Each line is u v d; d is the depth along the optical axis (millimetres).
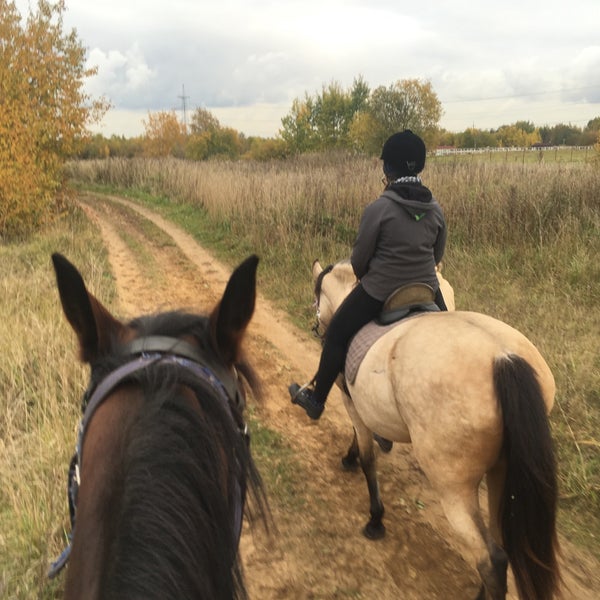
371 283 3314
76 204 19703
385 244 3250
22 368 5488
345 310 3416
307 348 7551
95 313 1673
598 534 3756
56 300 7895
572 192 9969
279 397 6059
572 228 9070
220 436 1458
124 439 1314
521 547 2461
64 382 5203
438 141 38969
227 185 16938
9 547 3418
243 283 1655
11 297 7992
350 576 3488
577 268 7914
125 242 14547
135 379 1492
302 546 3746
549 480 2363
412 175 3330
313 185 12961
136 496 1204
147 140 48656
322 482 4480
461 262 9070
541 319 6770
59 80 17375
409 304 3297
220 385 1607
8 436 4668
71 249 12531
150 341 1666
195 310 1979
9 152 14461
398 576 3486
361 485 4449
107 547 1199
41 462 4176
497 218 9906
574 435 4617
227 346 1724
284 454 4875
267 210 13055
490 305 7395
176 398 1407
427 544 3770
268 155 45438
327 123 44344
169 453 1266
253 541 3758
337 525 3965
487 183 11398
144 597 1092
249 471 1613
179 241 14562
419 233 3248
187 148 52250
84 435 1514
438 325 2887
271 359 7156
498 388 2467
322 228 11711
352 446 4559
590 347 5895
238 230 14031
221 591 1282
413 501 4238
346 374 3314
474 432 2510
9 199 14172
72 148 18234
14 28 16812
